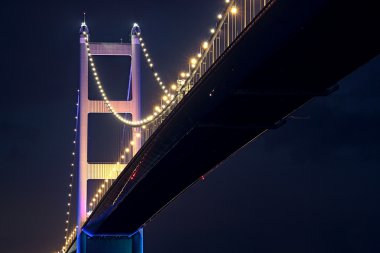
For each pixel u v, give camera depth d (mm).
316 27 39969
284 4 40406
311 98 48688
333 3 37938
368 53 42344
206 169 64312
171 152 61312
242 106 51000
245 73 46062
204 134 56156
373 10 38219
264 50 43344
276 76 46156
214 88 49781
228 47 46688
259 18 42469
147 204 75125
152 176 67062
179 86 62781
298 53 42781
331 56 42938
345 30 40031
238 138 56781
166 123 59438
